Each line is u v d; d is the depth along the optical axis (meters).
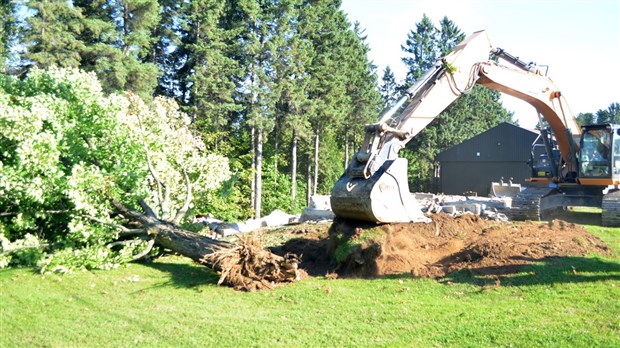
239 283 7.70
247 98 31.45
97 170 9.04
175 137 12.56
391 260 8.08
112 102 10.16
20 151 8.38
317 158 39.28
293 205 33.91
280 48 30.97
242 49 30.31
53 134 9.38
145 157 10.55
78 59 23.09
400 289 7.16
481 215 14.11
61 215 9.68
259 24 31.17
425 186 53.09
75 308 6.80
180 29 31.78
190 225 11.40
